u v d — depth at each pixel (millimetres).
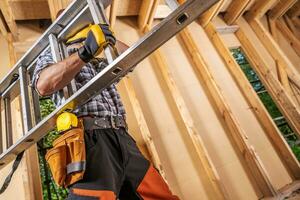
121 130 1182
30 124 1210
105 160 1013
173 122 2768
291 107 3383
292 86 3650
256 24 3963
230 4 3742
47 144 2484
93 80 889
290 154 3035
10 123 1538
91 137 1050
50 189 2357
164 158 2555
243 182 2736
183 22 780
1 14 2516
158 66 3027
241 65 3852
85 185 954
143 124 2467
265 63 3596
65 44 1164
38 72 1057
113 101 1242
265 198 2639
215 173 2492
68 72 958
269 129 3182
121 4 3041
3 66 2498
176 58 3242
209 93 3146
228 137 2943
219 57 3508
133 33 3176
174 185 2457
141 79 2902
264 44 3910
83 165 933
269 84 3572
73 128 993
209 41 3568
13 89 1521
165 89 2930
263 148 3086
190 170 2568
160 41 823
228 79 3393
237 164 2816
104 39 858
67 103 975
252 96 3295
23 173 1997
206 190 2514
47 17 2873
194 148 2682
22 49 2660
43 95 1042
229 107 2982
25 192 1938
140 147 2412
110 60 864
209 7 752
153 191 1174
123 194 1203
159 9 3260
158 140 2627
